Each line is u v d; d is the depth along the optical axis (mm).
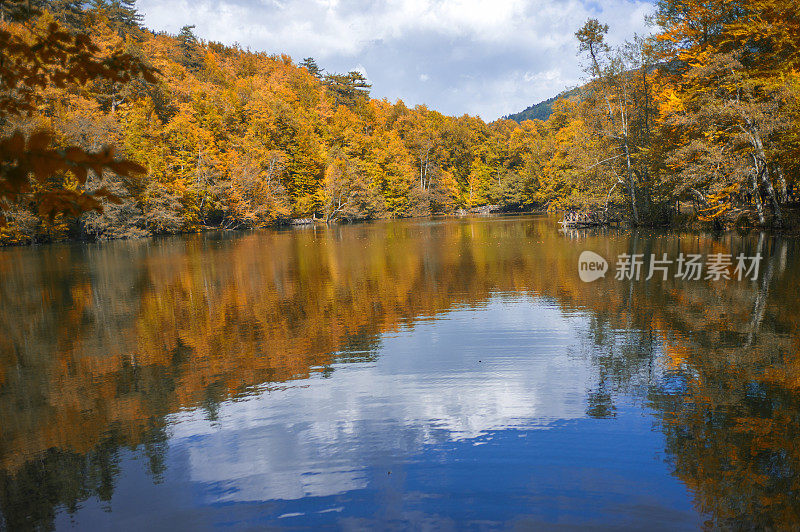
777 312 10320
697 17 32844
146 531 3902
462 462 4723
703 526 3711
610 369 7215
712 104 26797
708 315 10219
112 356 8797
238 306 12820
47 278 20016
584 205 45094
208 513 4105
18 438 5645
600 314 10625
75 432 5754
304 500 4207
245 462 4902
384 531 3789
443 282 15578
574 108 75062
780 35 28062
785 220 27109
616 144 42281
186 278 18703
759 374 6816
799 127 24484
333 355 8352
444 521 3861
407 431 5434
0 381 7633
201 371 7781
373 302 12711
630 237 29922
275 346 9016
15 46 2814
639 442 5004
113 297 15023
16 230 36906
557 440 5098
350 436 5359
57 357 8859
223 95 74625
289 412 6070
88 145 40688
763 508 3902
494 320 10383
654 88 39875
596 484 4293
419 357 8062
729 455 4730
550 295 12922
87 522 4055
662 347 8188
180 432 5648
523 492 4211
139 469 4863
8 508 4305
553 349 8266
